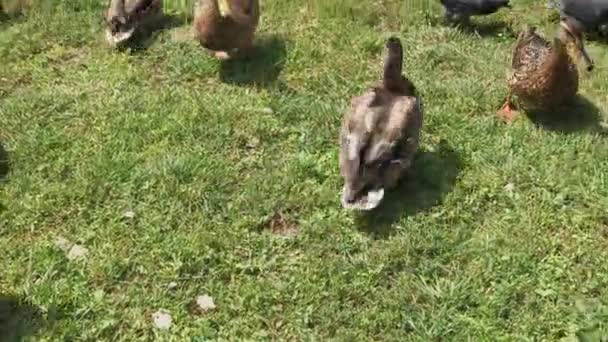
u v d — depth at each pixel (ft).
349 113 6.76
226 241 6.51
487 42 9.15
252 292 6.09
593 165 7.28
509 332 5.82
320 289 6.12
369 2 9.83
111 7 8.92
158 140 7.60
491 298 6.03
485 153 7.40
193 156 7.34
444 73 8.68
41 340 5.73
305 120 7.88
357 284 6.15
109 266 6.25
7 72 8.65
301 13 9.64
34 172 7.21
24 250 6.44
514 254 6.38
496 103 8.12
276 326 5.90
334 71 8.61
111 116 7.88
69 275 6.24
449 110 7.96
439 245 6.45
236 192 7.04
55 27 9.31
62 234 6.63
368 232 6.63
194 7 9.27
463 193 6.98
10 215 6.75
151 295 6.09
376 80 8.50
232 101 8.09
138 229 6.65
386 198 6.91
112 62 8.75
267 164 7.33
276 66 8.64
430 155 7.39
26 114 7.89
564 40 8.54
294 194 6.97
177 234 6.59
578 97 8.21
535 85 7.55
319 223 6.67
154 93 8.27
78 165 7.28
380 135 6.46
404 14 9.63
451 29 9.30
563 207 6.86
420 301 6.07
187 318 5.94
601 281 6.19
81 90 8.29
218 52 8.75
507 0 9.09
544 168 7.22
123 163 7.23
